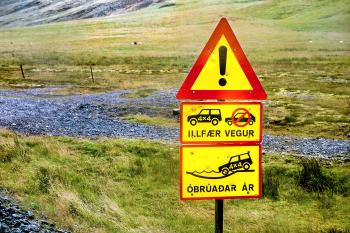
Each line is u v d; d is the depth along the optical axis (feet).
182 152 21.93
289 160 66.39
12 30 625.41
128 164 63.21
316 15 542.57
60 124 94.48
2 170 54.54
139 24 574.56
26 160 60.39
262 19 556.51
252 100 21.88
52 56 310.45
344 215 49.62
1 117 101.14
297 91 149.59
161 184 57.47
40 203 41.24
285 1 645.92
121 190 54.44
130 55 312.29
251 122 22.11
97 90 159.12
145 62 268.00
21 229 31.07
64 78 197.88
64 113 109.09
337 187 56.70
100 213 43.70
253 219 48.37
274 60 270.46
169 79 188.14
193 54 312.50
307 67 229.86
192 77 21.42
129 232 39.50
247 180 22.48
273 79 184.75
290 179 59.26
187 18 594.24
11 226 31.27
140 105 121.80
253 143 22.27
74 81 187.62
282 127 95.04
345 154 71.41
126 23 594.24
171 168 62.34
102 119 101.60
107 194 52.24
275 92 149.18
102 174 60.08
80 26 602.44
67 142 75.15
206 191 22.30
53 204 42.01
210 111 21.80
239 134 22.15
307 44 368.68
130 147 71.46
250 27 497.87
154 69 234.38
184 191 22.13
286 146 77.20
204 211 49.75
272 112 111.24
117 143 73.31
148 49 358.43
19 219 33.37
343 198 54.34
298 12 575.79
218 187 22.35
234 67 21.52
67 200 43.16
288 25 502.38
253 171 22.48
